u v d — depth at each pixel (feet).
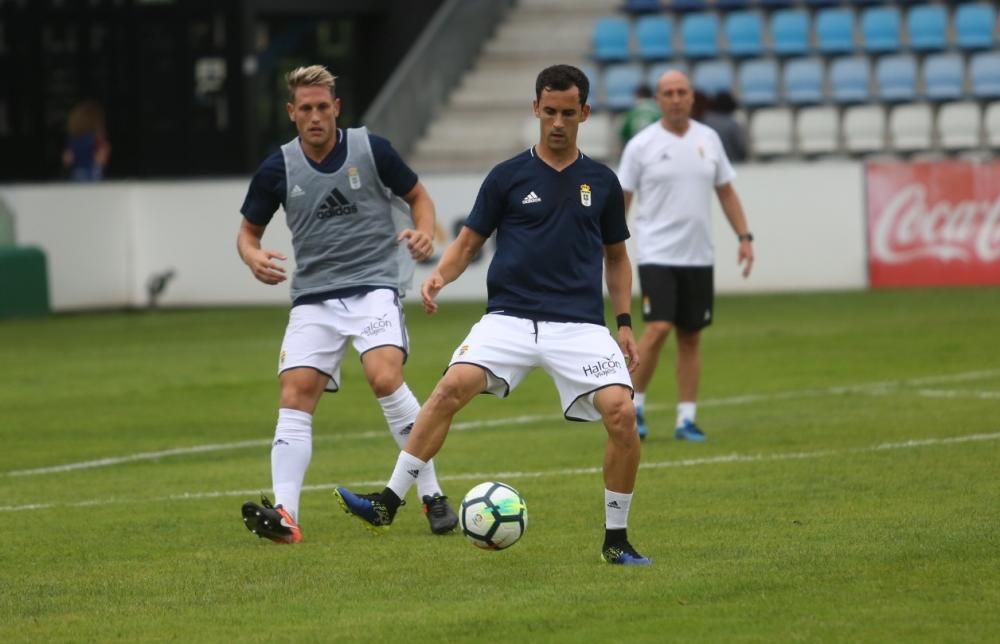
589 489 89.86
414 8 274.77
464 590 65.31
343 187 78.69
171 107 266.77
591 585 65.36
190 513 85.81
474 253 71.72
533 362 70.18
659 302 108.68
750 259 112.78
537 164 70.49
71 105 270.05
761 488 87.76
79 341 183.52
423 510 81.05
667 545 73.00
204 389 142.20
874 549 70.59
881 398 123.85
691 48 254.88
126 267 223.10
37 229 218.38
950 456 96.22
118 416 127.44
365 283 79.41
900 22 255.29
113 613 62.90
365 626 59.77
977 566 66.85
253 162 265.54
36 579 69.46
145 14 265.75
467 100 256.93
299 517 83.61
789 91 246.68
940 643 55.62
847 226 209.97
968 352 150.30
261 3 262.88
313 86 77.97
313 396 79.15
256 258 78.23
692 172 109.70
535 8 273.54
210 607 63.62
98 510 87.40
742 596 62.90
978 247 207.82
